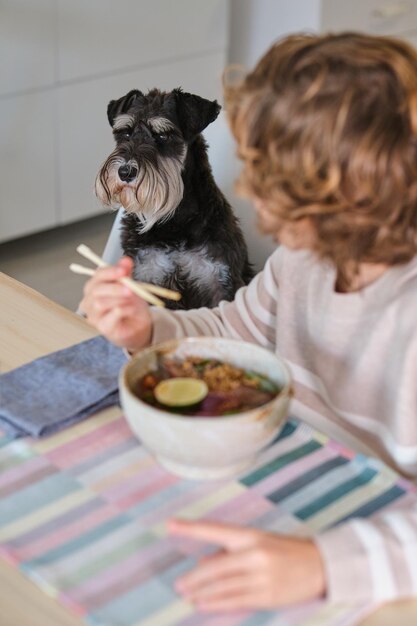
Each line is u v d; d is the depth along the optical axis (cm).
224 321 141
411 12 394
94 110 352
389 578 87
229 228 226
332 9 369
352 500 102
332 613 86
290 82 97
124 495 102
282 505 101
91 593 88
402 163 98
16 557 92
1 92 322
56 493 102
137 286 120
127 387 104
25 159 339
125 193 227
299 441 112
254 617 86
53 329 136
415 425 116
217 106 231
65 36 331
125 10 344
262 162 99
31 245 361
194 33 371
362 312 120
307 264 127
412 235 105
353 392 123
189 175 230
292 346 131
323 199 97
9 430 112
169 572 91
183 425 97
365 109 95
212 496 102
